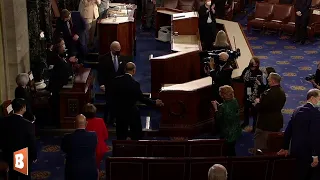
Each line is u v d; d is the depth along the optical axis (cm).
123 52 1282
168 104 987
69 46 1170
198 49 1160
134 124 887
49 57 1065
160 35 1499
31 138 716
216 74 952
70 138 685
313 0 1630
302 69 1352
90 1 1280
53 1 1336
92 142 690
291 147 731
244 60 1147
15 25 937
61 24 1162
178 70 1077
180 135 1000
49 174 856
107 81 995
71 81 984
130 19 1284
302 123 722
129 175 709
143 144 770
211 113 1020
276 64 1385
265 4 1650
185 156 779
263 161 711
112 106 884
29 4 1019
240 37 1319
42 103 1017
